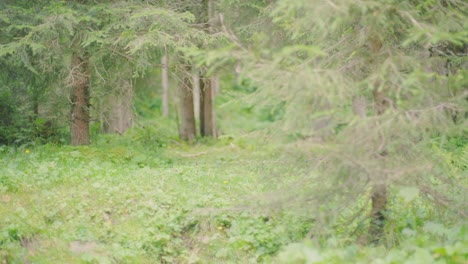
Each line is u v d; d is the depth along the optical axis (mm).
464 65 6738
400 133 4957
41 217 6559
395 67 4953
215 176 9016
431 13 5254
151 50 11039
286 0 4836
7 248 5672
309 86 4551
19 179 7859
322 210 5453
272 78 4961
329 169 5184
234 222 6859
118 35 10406
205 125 17688
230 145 11641
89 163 9875
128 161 11070
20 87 12703
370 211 5895
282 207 5355
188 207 7168
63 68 10867
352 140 4762
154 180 8508
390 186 5590
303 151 5012
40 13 10070
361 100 5512
